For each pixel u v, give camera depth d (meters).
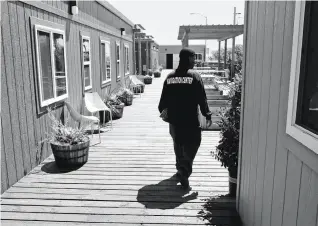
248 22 2.48
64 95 5.03
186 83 2.96
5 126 3.21
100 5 7.80
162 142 5.19
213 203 2.92
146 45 21.27
